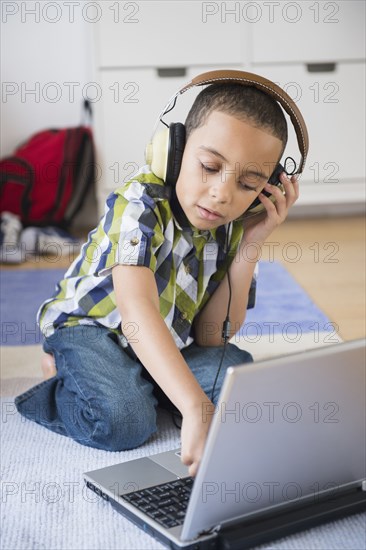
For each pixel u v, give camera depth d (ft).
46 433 4.74
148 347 3.80
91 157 10.93
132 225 4.26
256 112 3.98
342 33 10.61
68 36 11.61
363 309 7.30
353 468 3.55
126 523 3.59
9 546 3.42
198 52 10.41
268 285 8.18
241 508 3.26
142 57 10.35
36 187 10.80
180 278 4.77
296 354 3.02
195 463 3.35
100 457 4.41
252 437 3.05
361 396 3.28
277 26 10.48
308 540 3.37
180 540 3.19
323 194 11.10
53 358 5.34
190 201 4.13
